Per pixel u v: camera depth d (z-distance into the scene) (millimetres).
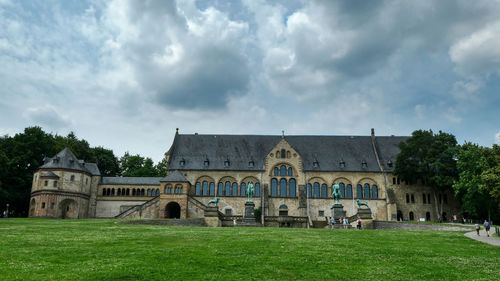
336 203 62406
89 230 36031
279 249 26469
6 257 21297
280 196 79125
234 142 87750
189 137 88750
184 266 20500
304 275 19703
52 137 93312
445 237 36031
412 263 23125
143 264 20484
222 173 80812
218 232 36375
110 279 17688
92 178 82688
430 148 74688
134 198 82062
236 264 21391
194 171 80625
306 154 85000
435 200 78312
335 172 81062
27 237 29141
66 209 76812
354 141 88875
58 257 21797
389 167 82062
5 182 77625
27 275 17750
